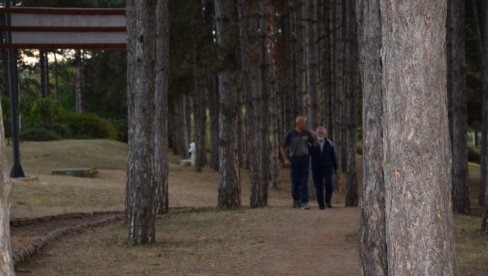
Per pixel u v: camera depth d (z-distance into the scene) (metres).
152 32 12.50
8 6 19.20
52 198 21.06
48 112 55.72
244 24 22.75
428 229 4.96
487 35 21.06
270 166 37.38
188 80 38.25
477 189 36.19
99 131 58.47
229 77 20.11
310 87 27.61
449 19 24.50
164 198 18.80
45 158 39.62
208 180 35.03
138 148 12.71
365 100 7.05
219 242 13.04
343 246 12.32
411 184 4.97
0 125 3.62
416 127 4.95
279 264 10.75
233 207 20.20
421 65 4.95
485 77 23.45
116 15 18.78
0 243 3.58
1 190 3.60
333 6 35.59
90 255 11.57
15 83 25.75
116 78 48.78
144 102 12.57
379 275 7.02
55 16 18.66
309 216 16.98
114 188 25.31
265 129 22.75
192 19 27.88
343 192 32.69
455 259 5.14
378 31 6.85
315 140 19.48
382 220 7.02
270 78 34.59
